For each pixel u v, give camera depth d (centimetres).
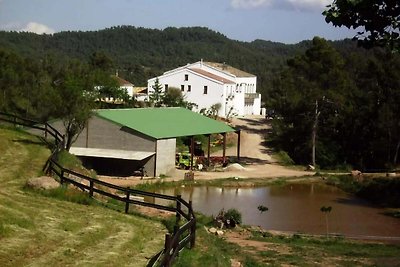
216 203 3875
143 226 1802
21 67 7044
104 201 2131
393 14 971
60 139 3597
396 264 1955
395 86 6494
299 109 6625
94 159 4778
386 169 6212
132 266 1353
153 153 4784
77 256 1373
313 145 6344
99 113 4928
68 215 1803
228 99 9212
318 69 7138
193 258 1459
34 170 2508
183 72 9056
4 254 1305
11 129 3597
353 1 964
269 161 6384
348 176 5397
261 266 1741
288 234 2748
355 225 3334
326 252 2186
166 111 5853
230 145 7100
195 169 5309
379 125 6294
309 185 5084
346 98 6700
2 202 1816
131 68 16912
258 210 3662
